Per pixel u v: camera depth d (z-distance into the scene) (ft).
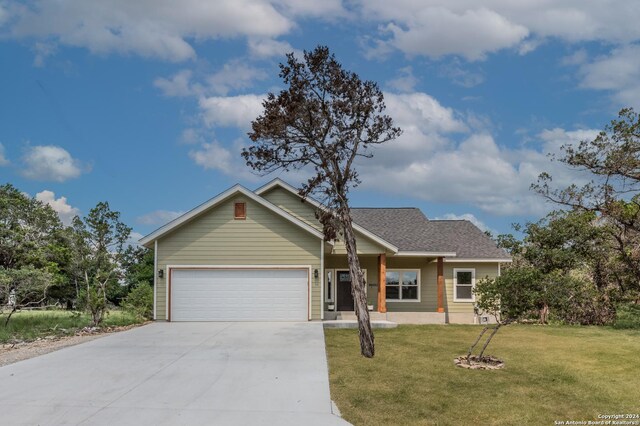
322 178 47.37
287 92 45.62
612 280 74.43
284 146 47.65
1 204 91.66
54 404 26.94
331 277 76.89
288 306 62.18
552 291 40.04
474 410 27.04
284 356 39.91
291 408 26.76
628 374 35.22
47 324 62.90
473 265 77.41
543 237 74.95
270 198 73.00
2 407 26.43
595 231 72.69
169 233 62.54
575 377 34.27
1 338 50.34
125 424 24.02
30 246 85.51
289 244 62.75
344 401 28.27
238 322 60.75
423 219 85.15
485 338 51.80
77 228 63.82
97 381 31.76
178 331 53.06
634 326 63.05
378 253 68.95
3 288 61.72
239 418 25.07
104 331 57.67
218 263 62.34
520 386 31.86
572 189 75.87
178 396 28.60
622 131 69.87
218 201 61.87
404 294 77.25
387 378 33.65
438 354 42.34
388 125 46.88
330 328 58.75
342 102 45.55
